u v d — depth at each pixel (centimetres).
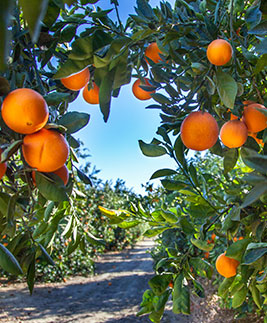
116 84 112
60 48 155
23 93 85
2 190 128
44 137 93
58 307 770
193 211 171
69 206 173
